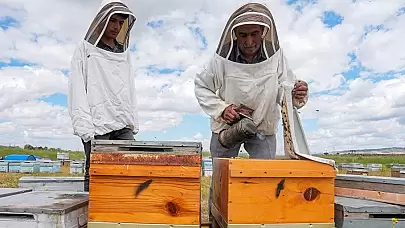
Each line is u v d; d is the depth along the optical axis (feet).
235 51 10.79
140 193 7.41
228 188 7.29
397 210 7.68
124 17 11.07
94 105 10.72
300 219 7.45
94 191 7.41
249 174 7.25
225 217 7.60
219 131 11.73
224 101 11.35
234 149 12.22
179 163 7.37
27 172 93.35
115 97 11.04
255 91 10.70
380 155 210.18
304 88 9.62
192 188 7.41
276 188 7.39
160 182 7.41
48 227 7.44
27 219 7.54
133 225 7.37
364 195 8.89
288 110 8.99
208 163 69.77
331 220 7.57
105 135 11.07
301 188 7.48
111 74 11.02
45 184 14.64
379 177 8.75
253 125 10.04
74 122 10.42
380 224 7.68
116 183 7.42
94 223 7.39
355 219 7.62
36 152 232.53
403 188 7.83
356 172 78.28
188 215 7.38
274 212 7.37
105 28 10.77
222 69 10.89
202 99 11.28
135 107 12.01
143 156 7.38
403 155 209.77
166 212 7.38
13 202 8.29
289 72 11.27
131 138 11.55
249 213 7.30
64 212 7.46
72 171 91.61
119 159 7.37
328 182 7.57
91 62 10.80
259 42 10.37
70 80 10.68
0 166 94.63
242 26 9.89
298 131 9.21
